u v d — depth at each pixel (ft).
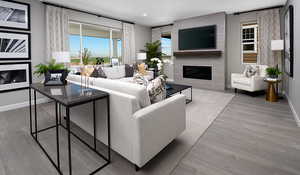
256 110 10.91
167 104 5.95
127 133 5.20
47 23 13.12
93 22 17.03
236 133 7.67
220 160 5.67
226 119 9.39
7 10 11.32
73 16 15.37
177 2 13.78
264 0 13.50
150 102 5.97
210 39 18.07
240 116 9.84
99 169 5.29
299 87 8.79
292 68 10.78
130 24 20.77
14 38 11.74
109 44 19.51
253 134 7.54
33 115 10.36
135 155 5.03
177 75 21.29
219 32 17.43
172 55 22.12
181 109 6.85
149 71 16.92
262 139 7.07
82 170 5.28
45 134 7.75
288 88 12.98
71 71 13.03
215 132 7.79
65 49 14.38
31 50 12.66
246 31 17.15
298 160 5.60
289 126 8.37
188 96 14.90
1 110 11.39
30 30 12.50
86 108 6.95
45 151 6.34
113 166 5.46
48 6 13.12
